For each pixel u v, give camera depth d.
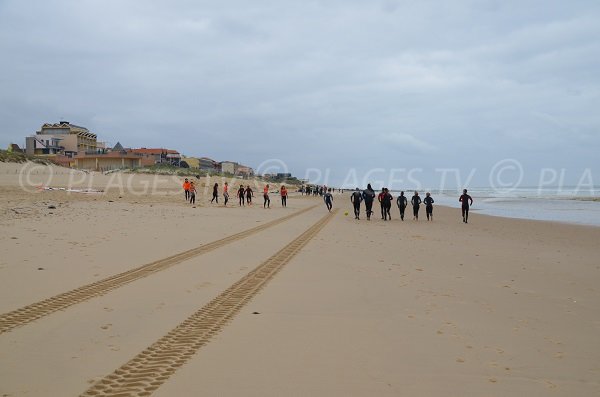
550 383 4.44
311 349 5.23
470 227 24.53
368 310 6.96
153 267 9.80
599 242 18.53
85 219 19.28
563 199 75.94
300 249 13.27
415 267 10.89
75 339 5.43
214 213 28.30
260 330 5.87
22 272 8.84
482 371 4.71
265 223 22.05
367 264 11.05
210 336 5.61
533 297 8.16
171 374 4.47
